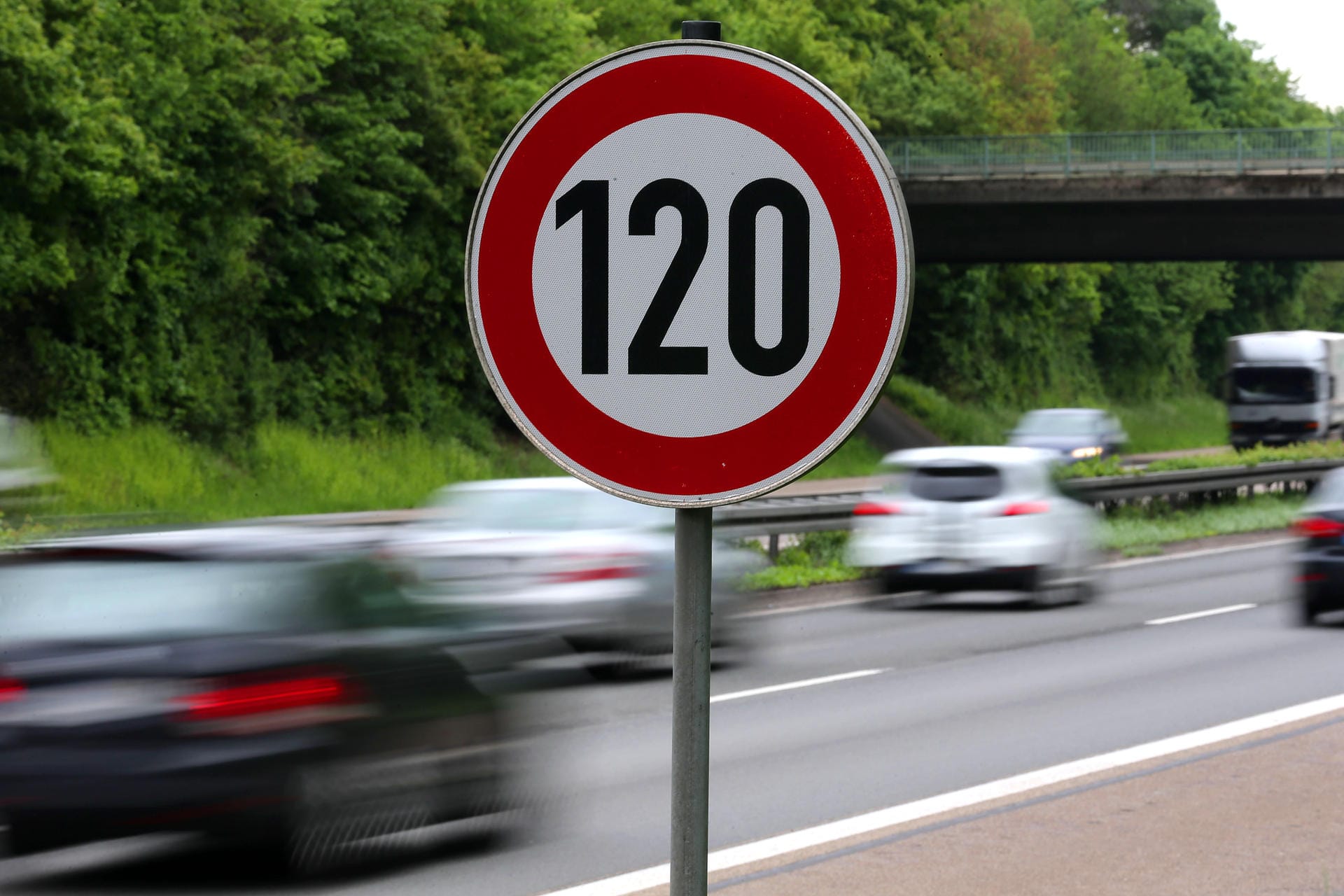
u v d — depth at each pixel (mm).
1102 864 14508
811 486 90312
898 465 38375
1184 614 36125
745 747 20734
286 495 78188
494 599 25703
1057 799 17312
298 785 14094
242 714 13930
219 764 13820
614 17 116688
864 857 14883
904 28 160875
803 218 4969
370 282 90312
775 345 4984
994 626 34094
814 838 15656
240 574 14664
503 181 5172
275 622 14461
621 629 26578
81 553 14758
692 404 5047
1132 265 180500
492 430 99562
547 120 5141
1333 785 17797
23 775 13898
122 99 73625
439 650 15945
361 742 14578
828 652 29984
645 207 5082
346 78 91625
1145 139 99625
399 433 92500
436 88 94812
